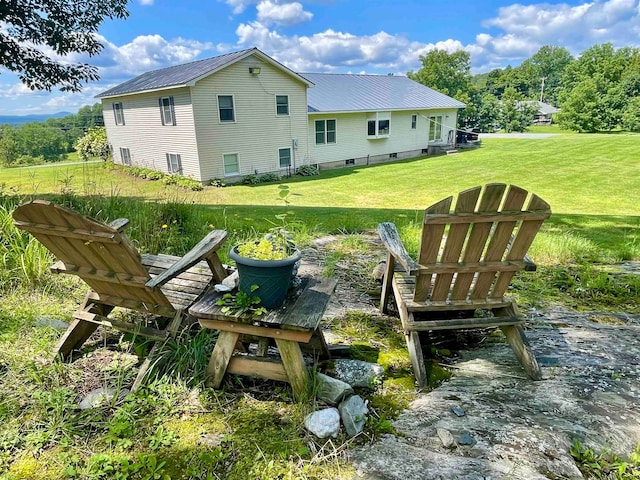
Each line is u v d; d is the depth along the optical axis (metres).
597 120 32.81
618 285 3.17
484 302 2.03
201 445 1.47
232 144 13.62
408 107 18.92
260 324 1.64
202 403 1.71
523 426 1.51
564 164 15.23
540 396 1.73
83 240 1.58
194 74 12.50
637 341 2.27
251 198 10.97
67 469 1.35
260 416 1.63
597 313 2.70
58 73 7.16
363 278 3.37
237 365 1.79
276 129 14.72
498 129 36.41
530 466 1.31
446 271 1.87
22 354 2.03
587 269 3.44
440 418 1.59
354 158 18.17
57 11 6.73
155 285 1.67
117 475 1.32
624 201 9.47
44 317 2.41
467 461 1.34
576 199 9.75
